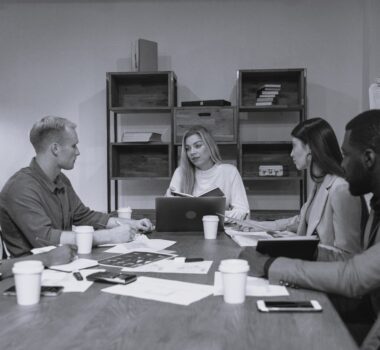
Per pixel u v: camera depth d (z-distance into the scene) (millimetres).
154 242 2141
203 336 965
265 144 4125
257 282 1369
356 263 1236
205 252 1896
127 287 1337
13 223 2195
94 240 2039
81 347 909
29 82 4512
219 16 4375
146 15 4434
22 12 4500
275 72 4035
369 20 4129
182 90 4410
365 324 1535
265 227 2576
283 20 4332
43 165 2293
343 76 4289
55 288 1291
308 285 1280
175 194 2592
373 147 1336
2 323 1051
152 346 914
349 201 1829
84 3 4473
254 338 951
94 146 4484
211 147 3195
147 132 4129
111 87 4121
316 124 2098
